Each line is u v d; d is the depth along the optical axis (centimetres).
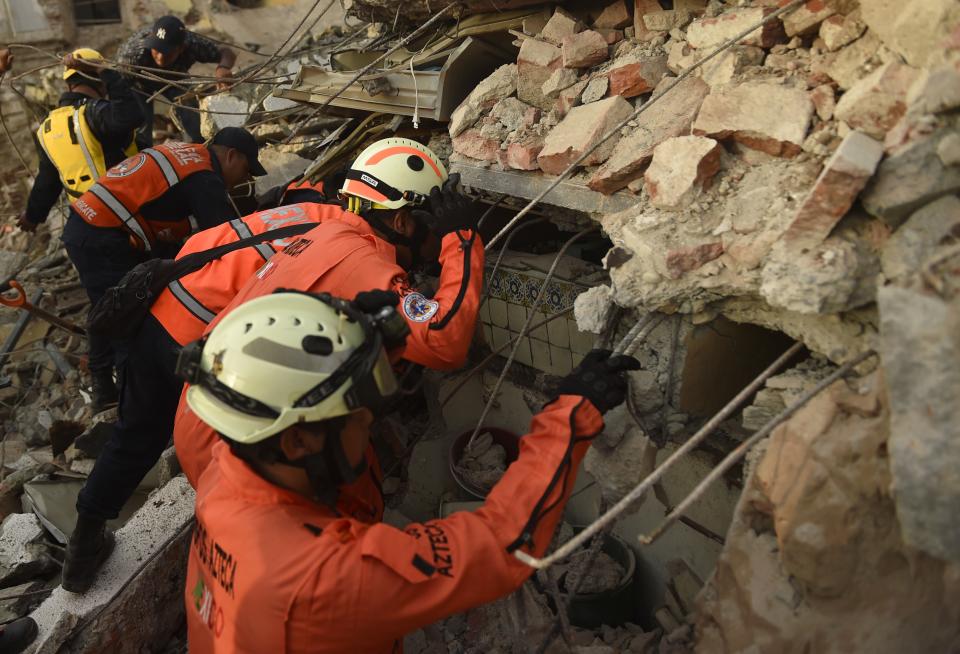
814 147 181
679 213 194
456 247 229
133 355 239
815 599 159
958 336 130
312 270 215
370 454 200
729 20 215
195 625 171
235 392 146
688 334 214
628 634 259
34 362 511
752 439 155
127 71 365
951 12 157
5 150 770
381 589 146
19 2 791
